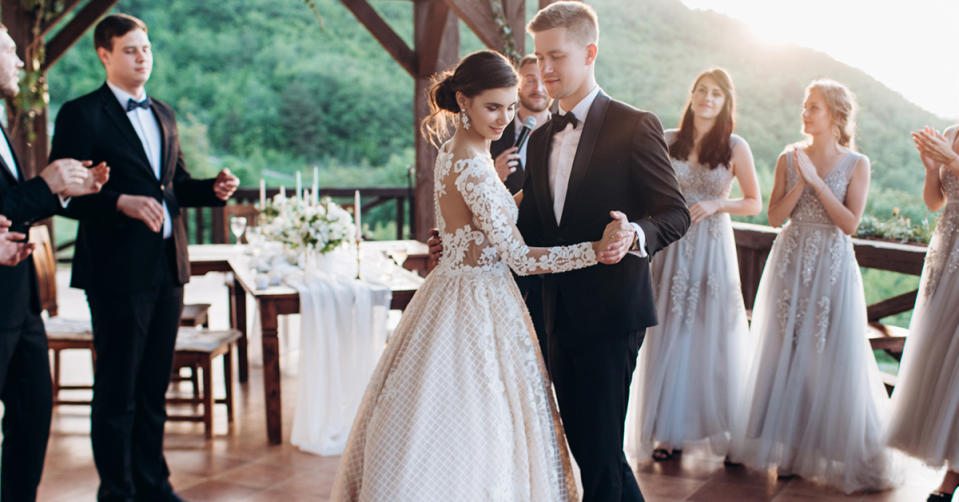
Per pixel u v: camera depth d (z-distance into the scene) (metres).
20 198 2.36
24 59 6.60
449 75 2.20
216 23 19.25
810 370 3.14
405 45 6.84
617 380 2.23
